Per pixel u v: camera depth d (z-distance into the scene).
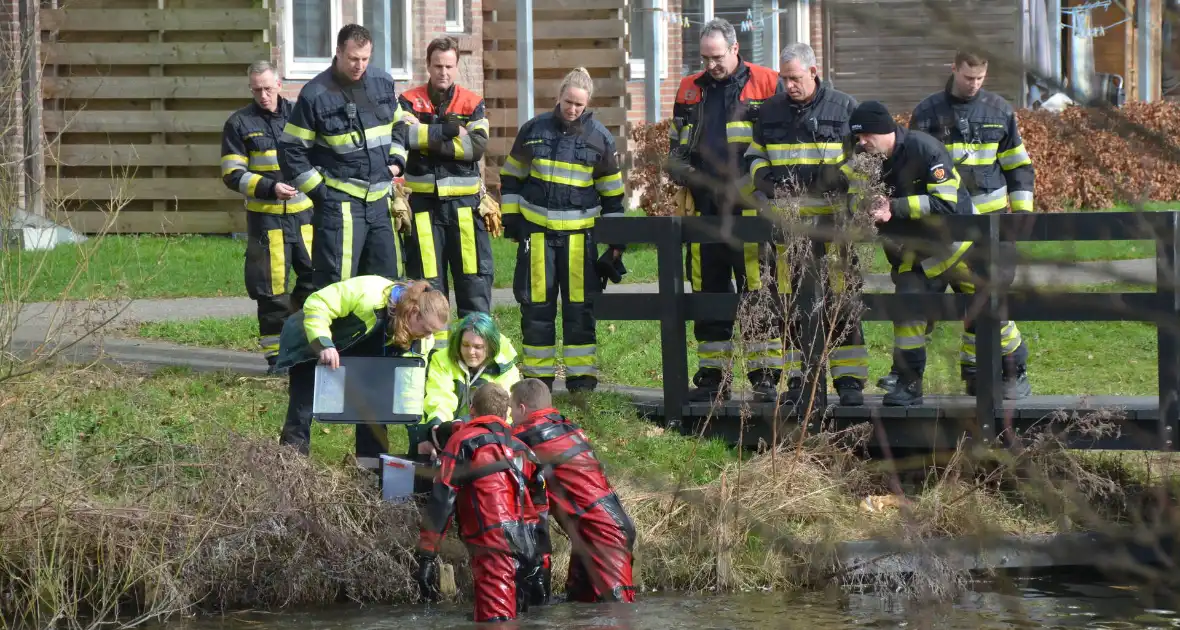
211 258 31.20
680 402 18.38
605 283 19.28
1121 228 14.84
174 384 19.20
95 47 33.59
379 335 15.24
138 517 14.93
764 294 16.34
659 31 31.59
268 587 14.88
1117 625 12.67
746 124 17.94
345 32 17.94
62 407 17.03
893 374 17.69
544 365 19.14
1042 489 7.53
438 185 19.28
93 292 20.75
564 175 18.80
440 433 15.02
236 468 15.59
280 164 18.50
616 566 13.98
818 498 15.52
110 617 14.27
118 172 33.81
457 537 15.45
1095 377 21.36
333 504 15.45
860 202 13.03
